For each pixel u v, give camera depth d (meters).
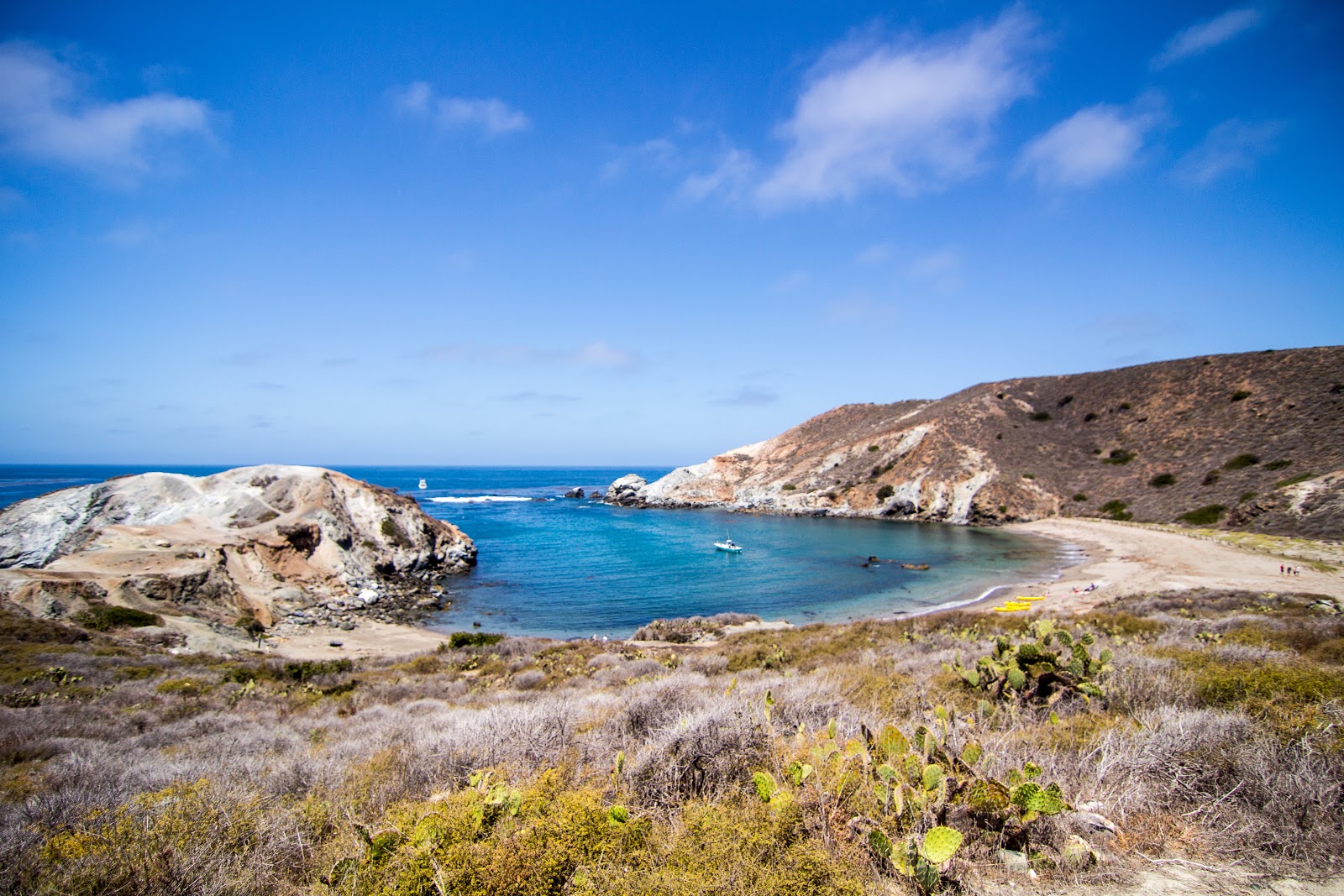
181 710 12.70
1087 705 7.26
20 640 20.52
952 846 3.30
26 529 39.47
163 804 4.75
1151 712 6.35
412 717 10.84
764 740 5.42
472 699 13.60
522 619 35.47
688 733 5.38
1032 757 5.11
